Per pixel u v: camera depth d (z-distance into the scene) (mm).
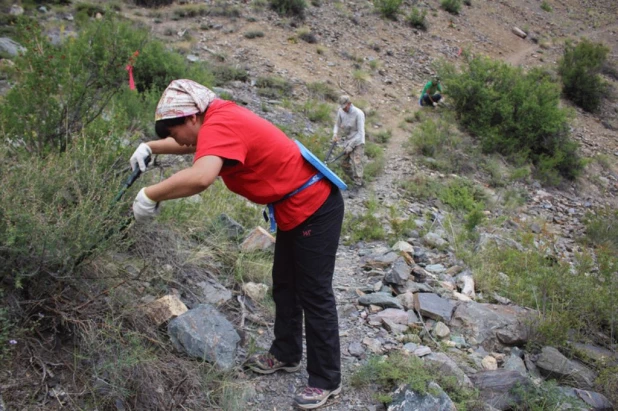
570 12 30422
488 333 4020
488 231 8062
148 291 3430
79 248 2770
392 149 12320
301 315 3176
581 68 20422
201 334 3102
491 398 3158
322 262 2826
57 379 2660
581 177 14438
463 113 14844
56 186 3098
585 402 3338
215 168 2396
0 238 2701
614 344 4309
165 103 2523
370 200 8328
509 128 14234
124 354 2750
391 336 3859
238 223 5062
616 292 4660
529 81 15461
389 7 20516
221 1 16906
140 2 15898
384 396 3014
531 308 4625
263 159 2596
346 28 18484
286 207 2744
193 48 13805
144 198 2404
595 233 9945
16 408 2463
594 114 20250
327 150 10336
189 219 4500
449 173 11523
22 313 2785
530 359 3852
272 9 17422
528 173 13023
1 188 2824
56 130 4422
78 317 2859
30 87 4359
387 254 5477
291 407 2998
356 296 4512
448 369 3277
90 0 15062
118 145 3891
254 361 3229
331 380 2979
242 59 14188
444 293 4695
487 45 22578
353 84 15227
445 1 24062
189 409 2773
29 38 4621
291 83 13727
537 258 5832
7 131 4211
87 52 5066
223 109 2543
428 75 17766
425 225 7348
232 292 3963
